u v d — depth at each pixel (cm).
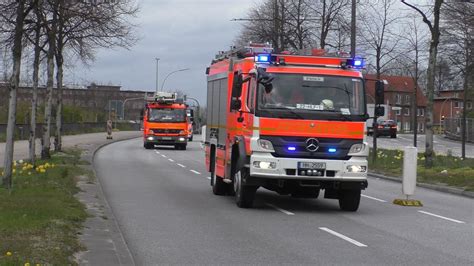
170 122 4384
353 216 1318
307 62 1318
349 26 3084
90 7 2089
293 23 3434
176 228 1113
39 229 912
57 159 2525
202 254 890
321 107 1295
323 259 866
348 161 1288
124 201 1491
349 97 1312
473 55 2770
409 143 5450
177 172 2461
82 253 818
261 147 1277
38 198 1220
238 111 1386
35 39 2212
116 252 838
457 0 2273
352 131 1297
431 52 2400
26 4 1622
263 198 1625
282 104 1289
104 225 1062
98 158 3216
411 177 1555
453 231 1141
